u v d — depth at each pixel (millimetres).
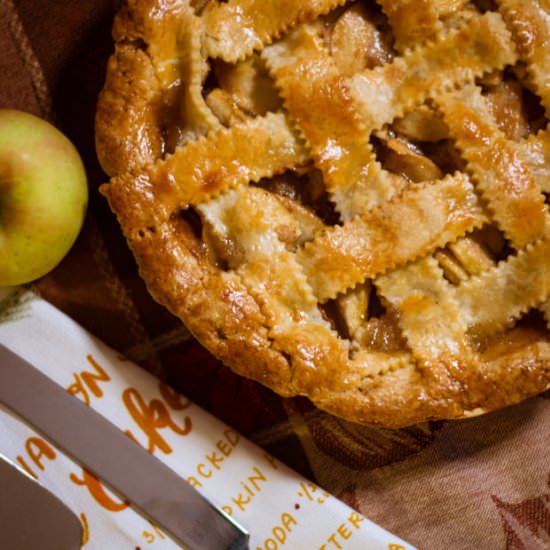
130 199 737
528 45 740
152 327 798
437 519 798
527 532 795
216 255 746
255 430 797
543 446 799
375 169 739
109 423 770
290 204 748
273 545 780
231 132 737
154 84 743
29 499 757
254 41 740
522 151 743
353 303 746
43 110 792
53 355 778
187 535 765
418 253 739
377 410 741
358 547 781
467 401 743
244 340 738
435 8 742
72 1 787
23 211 742
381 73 742
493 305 745
